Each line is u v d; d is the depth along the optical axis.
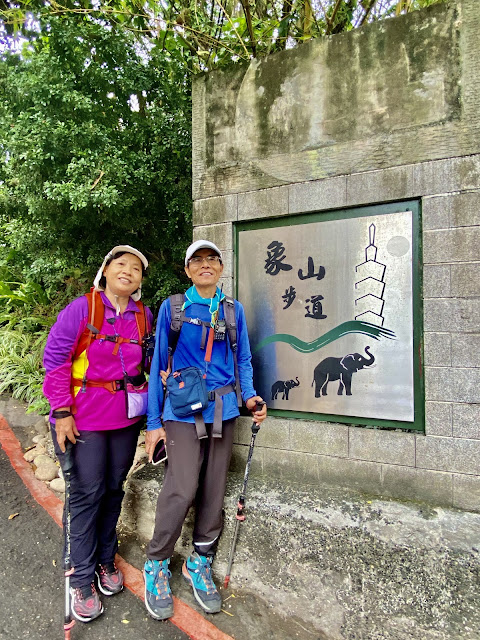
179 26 3.75
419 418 2.28
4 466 3.31
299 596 2.08
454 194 2.17
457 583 1.85
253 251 2.70
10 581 2.20
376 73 2.35
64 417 1.91
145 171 3.76
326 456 2.46
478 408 2.13
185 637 1.93
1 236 5.98
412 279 2.28
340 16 3.47
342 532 2.08
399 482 2.29
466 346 2.15
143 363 2.20
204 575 2.13
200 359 2.12
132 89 3.81
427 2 3.51
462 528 2.02
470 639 1.76
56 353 1.93
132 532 2.63
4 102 3.84
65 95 3.42
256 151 2.67
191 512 2.42
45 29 3.72
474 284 2.13
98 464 2.01
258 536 2.24
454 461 2.18
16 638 1.88
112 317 2.06
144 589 2.19
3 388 4.56
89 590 2.02
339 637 1.93
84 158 3.43
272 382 2.63
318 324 2.50
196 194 2.87
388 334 2.33
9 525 2.63
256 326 2.68
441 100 2.21
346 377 2.43
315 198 2.50
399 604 1.90
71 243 4.24
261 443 2.64
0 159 3.94
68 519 1.93
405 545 1.97
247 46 3.77
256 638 1.94
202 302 2.18
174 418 2.07
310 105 2.51
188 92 4.20
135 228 4.21
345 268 2.43
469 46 2.15
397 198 2.30
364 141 2.38
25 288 5.80
